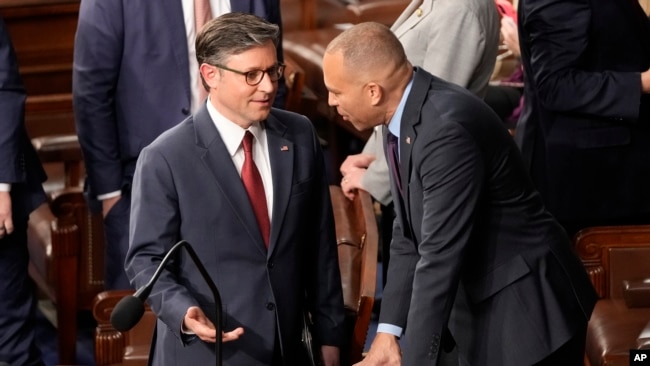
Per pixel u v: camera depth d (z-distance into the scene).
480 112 10.98
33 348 15.05
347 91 10.97
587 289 11.99
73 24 21.61
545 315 11.52
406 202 11.38
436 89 11.05
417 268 11.06
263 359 11.30
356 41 10.88
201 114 11.27
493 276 11.55
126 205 15.00
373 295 12.05
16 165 14.02
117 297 13.65
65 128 19.33
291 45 22.72
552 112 14.67
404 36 14.39
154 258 10.99
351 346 12.23
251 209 11.18
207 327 10.47
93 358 17.72
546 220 11.77
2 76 13.99
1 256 14.55
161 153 11.10
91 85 14.52
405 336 11.24
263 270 11.27
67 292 16.80
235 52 10.66
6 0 21.06
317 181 11.73
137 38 14.41
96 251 17.47
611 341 13.35
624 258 14.24
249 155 11.27
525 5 14.43
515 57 19.38
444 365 12.90
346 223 14.48
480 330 11.71
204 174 11.11
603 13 14.16
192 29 14.48
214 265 11.16
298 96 18.94
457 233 10.85
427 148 10.80
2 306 14.69
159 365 11.41
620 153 14.62
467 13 13.99
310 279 12.02
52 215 18.11
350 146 22.00
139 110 14.62
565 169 14.72
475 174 10.80
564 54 14.21
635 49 14.36
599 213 14.81
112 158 14.80
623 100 14.09
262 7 14.77
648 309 13.92
